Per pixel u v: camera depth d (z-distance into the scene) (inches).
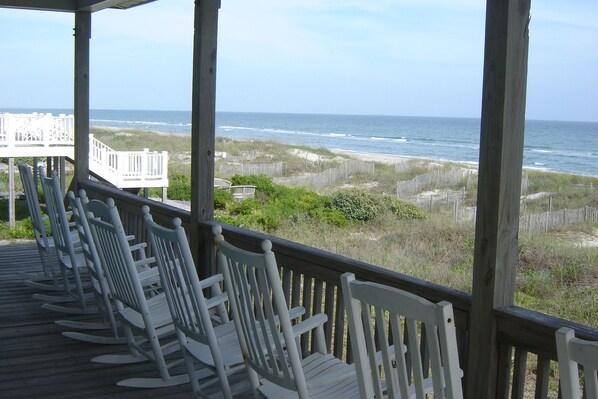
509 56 91.4
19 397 123.5
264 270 80.5
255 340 88.1
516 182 93.9
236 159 1381.6
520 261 291.1
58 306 181.2
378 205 514.9
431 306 56.1
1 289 204.5
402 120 3065.9
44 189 178.9
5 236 395.2
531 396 155.5
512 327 92.4
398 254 371.9
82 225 146.0
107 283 145.2
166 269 109.9
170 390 128.9
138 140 1819.6
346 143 1919.3
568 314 218.8
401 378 61.6
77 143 263.6
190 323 106.3
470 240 385.7
